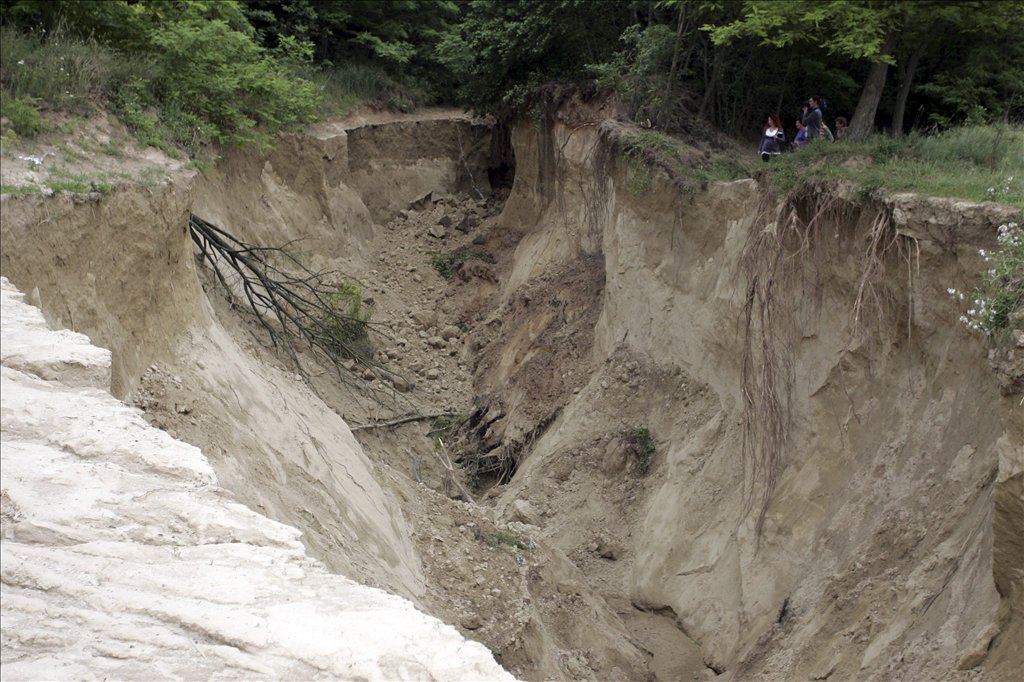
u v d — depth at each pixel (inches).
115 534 229.3
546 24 969.5
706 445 660.7
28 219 374.6
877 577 455.8
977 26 780.0
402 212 1177.4
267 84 944.3
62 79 502.0
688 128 854.5
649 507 677.9
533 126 1027.9
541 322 896.3
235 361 526.6
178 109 658.2
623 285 794.8
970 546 409.4
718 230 698.2
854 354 534.0
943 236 473.1
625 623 611.2
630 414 737.6
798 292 581.9
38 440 259.3
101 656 196.2
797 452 566.3
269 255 931.3
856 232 540.4
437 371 944.3
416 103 1314.0
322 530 444.5
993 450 426.0
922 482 465.4
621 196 807.7
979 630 371.6
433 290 1076.5
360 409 816.3
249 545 236.1
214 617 207.5
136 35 686.5
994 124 770.2
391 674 198.1
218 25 770.8
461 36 1188.5
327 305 880.3
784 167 622.2
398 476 619.5
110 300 424.8
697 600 590.9
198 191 842.8
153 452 262.8
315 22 1253.7
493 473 822.5
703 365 697.6
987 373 445.1
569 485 723.4
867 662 420.8
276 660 199.0
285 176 1013.8
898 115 831.1
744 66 868.0
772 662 485.1
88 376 291.6
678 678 554.9
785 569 532.7
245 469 434.6
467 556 556.7
